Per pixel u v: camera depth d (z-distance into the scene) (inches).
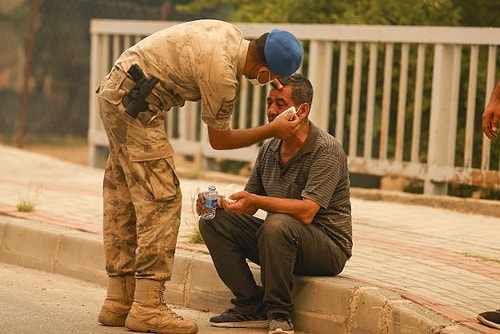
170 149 306.0
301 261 314.2
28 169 608.4
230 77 293.3
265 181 324.2
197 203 317.1
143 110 299.1
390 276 339.6
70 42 793.6
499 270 360.5
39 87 795.4
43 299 358.0
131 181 306.3
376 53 528.1
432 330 283.9
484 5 565.6
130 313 311.6
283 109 311.0
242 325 321.1
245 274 320.5
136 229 317.1
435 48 506.0
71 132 791.7
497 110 302.4
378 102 574.9
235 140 305.0
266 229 305.0
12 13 814.5
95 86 645.3
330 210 318.0
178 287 355.9
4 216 439.8
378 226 442.9
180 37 297.1
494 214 483.2
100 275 385.7
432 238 418.6
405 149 563.2
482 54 530.9
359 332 305.1
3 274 398.6
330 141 316.2
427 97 550.3
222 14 762.2
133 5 783.1
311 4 616.4
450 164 506.0
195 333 312.0
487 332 279.4
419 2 567.8
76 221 430.3
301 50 299.6
